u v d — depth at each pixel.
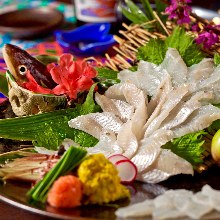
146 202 0.81
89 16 1.47
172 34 1.09
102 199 0.82
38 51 1.36
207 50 1.09
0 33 1.44
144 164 0.88
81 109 1.00
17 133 0.97
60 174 0.83
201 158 0.91
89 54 1.33
